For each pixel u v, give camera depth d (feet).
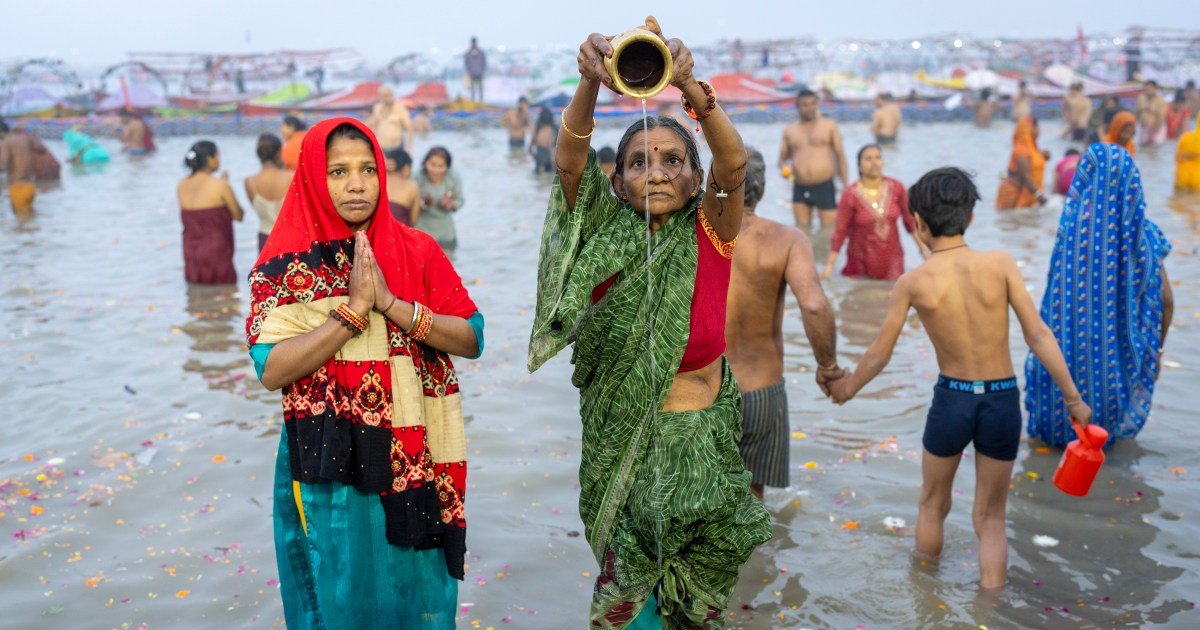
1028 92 94.68
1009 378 12.82
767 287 13.69
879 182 28.76
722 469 10.28
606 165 24.63
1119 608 12.12
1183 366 20.58
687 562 10.24
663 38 8.82
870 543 13.84
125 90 115.44
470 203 46.55
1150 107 68.69
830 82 123.44
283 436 9.83
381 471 9.49
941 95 108.88
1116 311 16.21
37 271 33.01
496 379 20.77
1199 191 43.52
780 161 38.63
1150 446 16.85
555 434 17.81
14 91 125.49
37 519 14.70
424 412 9.95
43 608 12.31
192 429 18.30
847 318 25.07
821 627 11.87
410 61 146.30
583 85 9.02
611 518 10.23
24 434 18.16
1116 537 13.89
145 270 33.12
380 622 9.77
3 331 25.29
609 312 9.98
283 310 9.34
